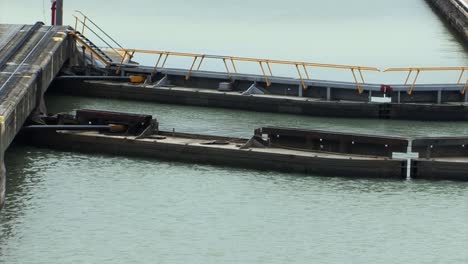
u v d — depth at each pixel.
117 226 109.38
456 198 118.94
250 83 168.50
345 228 110.44
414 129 153.88
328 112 160.00
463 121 160.00
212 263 101.62
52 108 161.00
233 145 130.88
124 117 135.25
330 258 103.56
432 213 114.62
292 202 116.75
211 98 164.75
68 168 126.69
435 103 163.88
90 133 134.88
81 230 108.06
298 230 109.50
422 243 107.44
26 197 116.19
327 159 125.00
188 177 124.31
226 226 110.00
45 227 108.44
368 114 159.62
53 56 155.25
